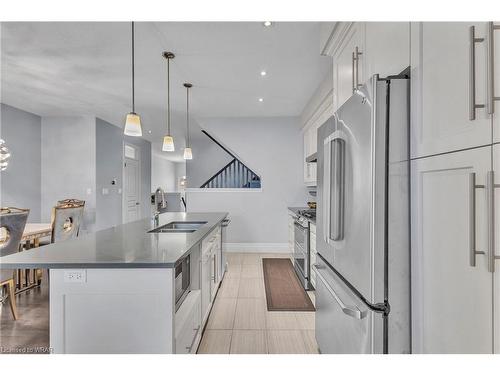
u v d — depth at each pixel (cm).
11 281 265
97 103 466
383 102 118
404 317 118
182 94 428
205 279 243
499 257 74
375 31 154
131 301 145
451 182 92
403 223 118
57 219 341
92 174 539
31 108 489
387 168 118
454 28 90
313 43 277
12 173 472
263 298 323
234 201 567
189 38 267
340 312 154
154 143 870
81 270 145
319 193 199
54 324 146
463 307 87
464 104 86
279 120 567
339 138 153
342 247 149
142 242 195
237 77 364
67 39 269
